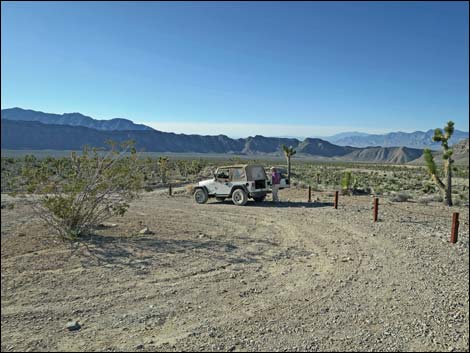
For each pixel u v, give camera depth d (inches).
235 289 237.9
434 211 600.7
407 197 772.6
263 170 698.2
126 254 313.6
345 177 909.2
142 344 167.9
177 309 206.5
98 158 379.2
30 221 469.7
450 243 364.2
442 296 229.0
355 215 537.0
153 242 356.5
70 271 269.7
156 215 537.6
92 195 365.4
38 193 358.6
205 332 179.9
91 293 229.0
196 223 468.4
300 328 185.3
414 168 3656.5
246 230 425.7
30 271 268.2
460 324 192.2
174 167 1867.6
